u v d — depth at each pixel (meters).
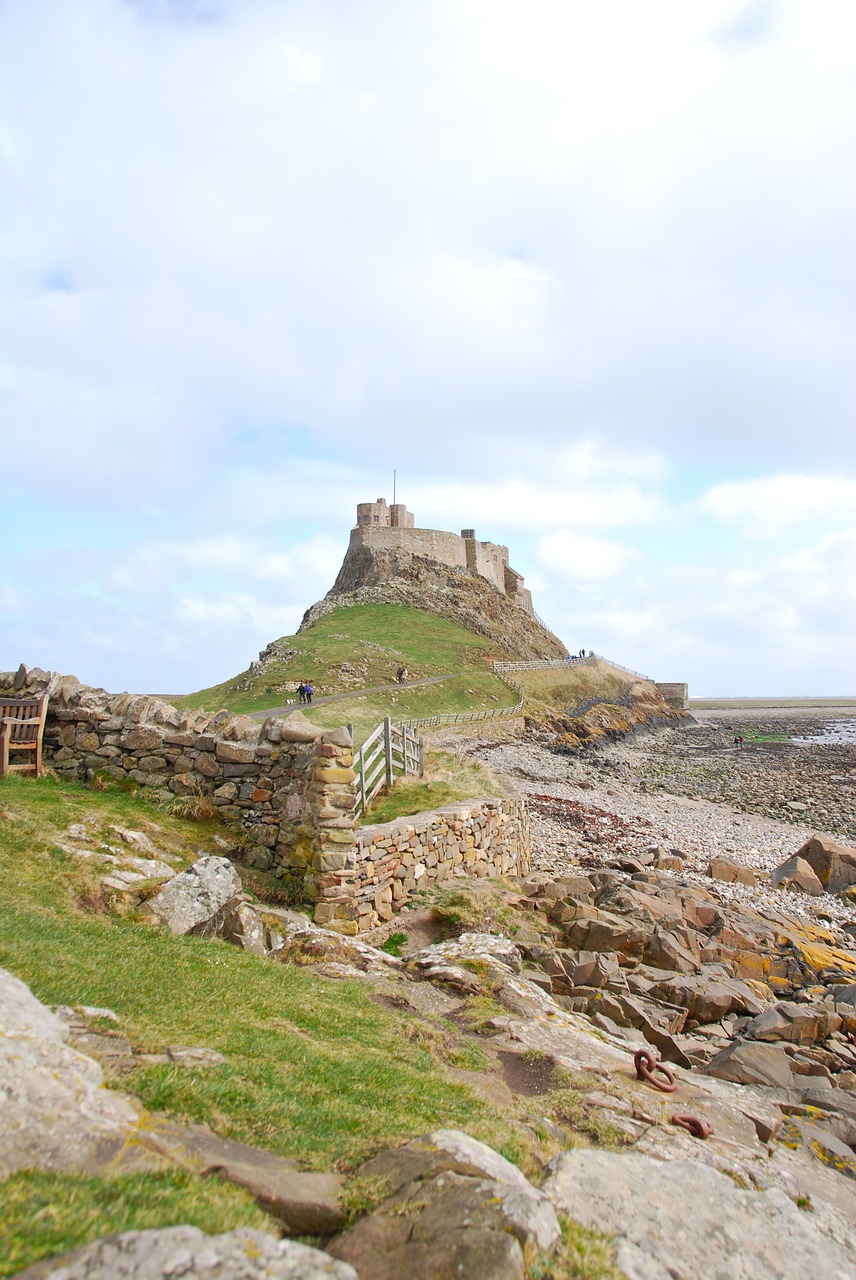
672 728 113.69
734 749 85.00
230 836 12.78
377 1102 5.68
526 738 63.53
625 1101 6.99
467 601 109.81
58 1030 5.01
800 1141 7.55
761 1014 12.42
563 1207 4.65
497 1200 4.05
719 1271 4.50
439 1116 5.63
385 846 13.31
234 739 13.47
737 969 15.41
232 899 9.70
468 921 13.26
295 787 12.43
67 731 14.16
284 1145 4.68
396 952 12.16
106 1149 3.92
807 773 62.88
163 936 8.52
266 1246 3.28
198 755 13.48
